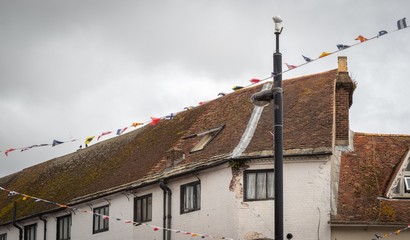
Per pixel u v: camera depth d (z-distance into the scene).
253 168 27.73
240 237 27.34
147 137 37.38
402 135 30.33
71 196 37.09
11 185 45.31
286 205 26.92
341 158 28.89
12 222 39.34
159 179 30.83
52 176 42.25
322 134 27.67
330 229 26.34
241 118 31.28
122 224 33.03
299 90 31.09
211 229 28.62
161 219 30.98
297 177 27.02
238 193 27.69
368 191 27.42
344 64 30.91
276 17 19.33
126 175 34.47
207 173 29.19
